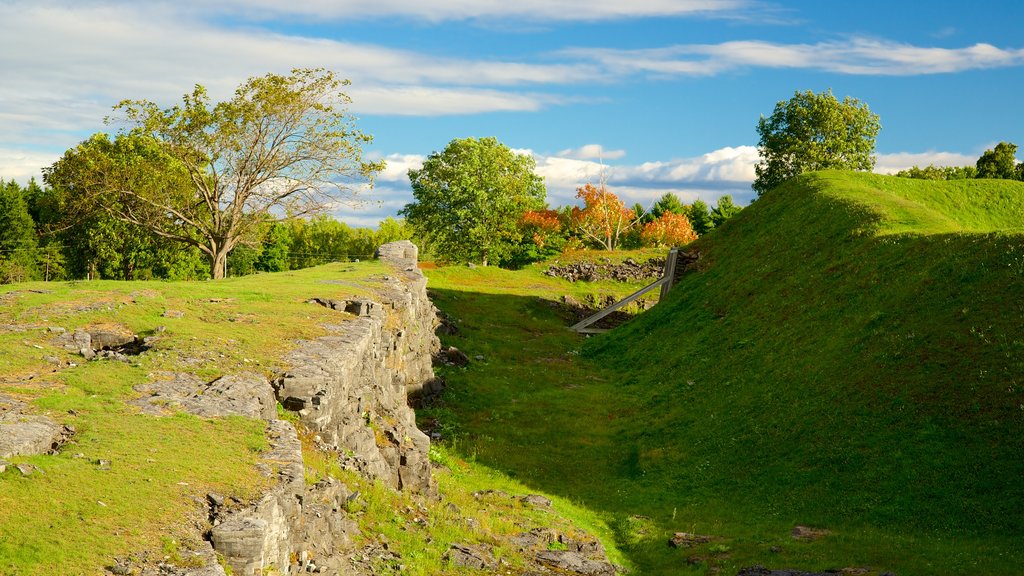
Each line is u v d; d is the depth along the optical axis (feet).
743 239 220.84
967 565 73.41
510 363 182.50
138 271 276.62
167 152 183.52
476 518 77.30
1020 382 99.86
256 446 51.16
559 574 68.80
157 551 36.24
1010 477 88.12
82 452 44.42
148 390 57.88
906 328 123.44
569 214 475.31
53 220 282.97
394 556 58.29
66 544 34.65
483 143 340.18
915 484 92.84
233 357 68.74
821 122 333.01
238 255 428.56
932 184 240.73
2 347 63.46
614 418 142.51
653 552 84.07
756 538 86.02
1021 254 124.16
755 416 124.47
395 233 574.15
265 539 39.78
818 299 153.79
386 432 80.89
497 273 292.40
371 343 88.17
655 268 310.65
